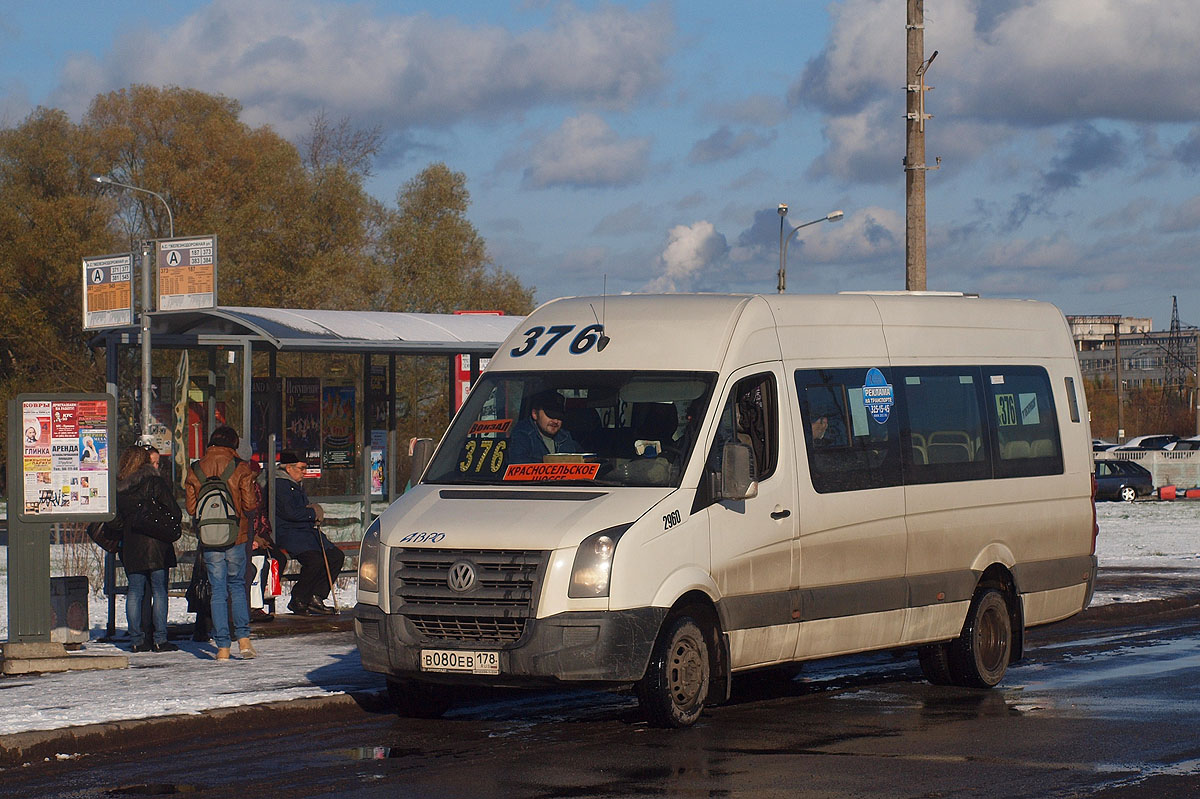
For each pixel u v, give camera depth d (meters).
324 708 10.40
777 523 10.26
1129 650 13.91
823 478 10.67
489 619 9.23
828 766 8.58
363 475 19.12
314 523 15.98
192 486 12.88
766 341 10.56
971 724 9.99
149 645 13.31
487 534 9.29
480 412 10.53
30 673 11.87
